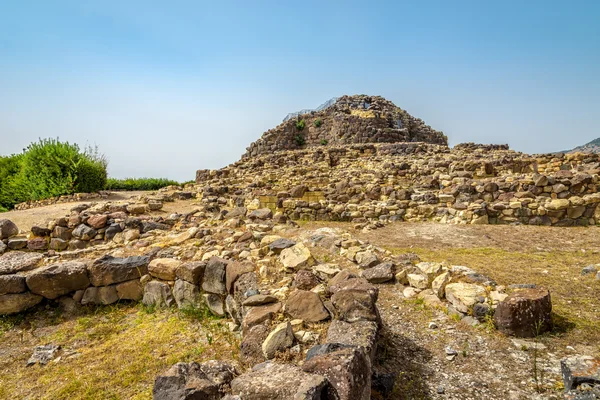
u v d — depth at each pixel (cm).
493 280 575
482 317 446
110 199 1894
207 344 464
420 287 541
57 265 606
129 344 481
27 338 516
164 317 562
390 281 573
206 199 1590
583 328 428
